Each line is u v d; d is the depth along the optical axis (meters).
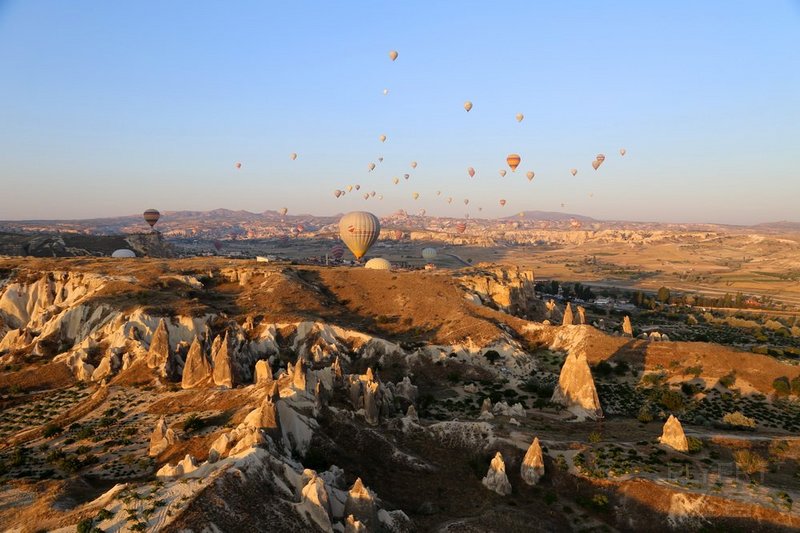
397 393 74.00
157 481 38.59
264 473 39.41
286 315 98.88
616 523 46.91
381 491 48.94
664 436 57.91
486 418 66.38
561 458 53.97
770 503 44.94
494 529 43.47
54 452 52.91
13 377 79.06
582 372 70.81
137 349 83.62
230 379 71.19
